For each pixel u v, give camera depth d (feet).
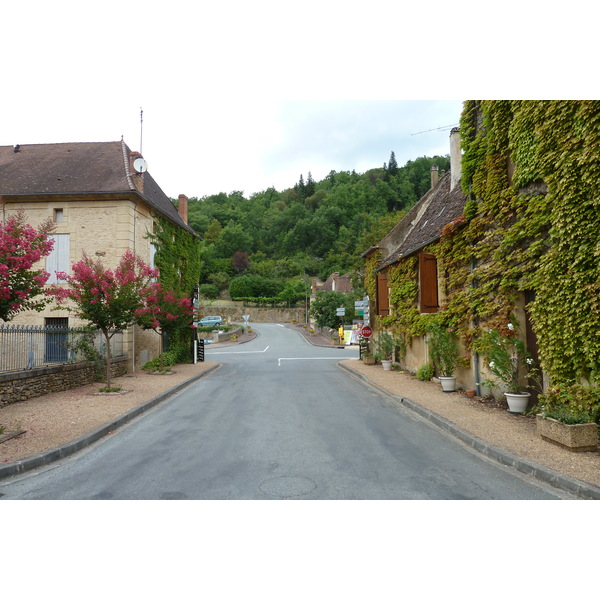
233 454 18.80
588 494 13.65
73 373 37.78
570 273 20.43
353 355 83.35
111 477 16.38
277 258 313.32
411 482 15.16
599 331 18.84
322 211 319.27
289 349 101.71
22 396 30.86
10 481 16.24
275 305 243.40
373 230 133.39
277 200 404.57
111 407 28.89
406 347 49.03
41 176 54.70
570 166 20.20
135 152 57.16
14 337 31.27
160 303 50.19
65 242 51.06
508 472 16.07
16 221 23.68
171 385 40.40
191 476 16.20
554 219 21.35
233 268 286.46
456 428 21.68
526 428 21.33
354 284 135.74
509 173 27.14
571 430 17.38
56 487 15.51
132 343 51.85
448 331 35.04
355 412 27.71
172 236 63.87
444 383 33.22
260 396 34.71
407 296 46.70
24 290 22.33
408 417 26.03
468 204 31.19
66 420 24.91
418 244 42.09
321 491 14.48
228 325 185.78
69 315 49.85
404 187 303.27
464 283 32.94
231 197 399.03
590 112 19.04
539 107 22.25
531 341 25.64
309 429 23.08
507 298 26.58
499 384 28.09
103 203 51.21
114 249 50.67
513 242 25.50
